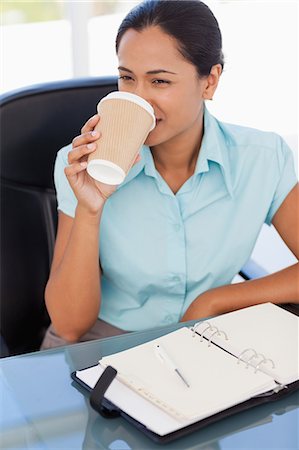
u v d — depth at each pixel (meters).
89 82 1.66
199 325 1.22
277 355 1.13
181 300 1.54
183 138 1.45
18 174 1.63
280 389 1.05
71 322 1.49
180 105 1.30
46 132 1.64
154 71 1.26
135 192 1.49
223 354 1.12
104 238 1.50
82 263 1.43
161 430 0.94
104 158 1.12
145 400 1.01
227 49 2.92
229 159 1.53
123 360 1.10
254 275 1.65
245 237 1.54
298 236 1.55
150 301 1.55
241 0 2.88
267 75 3.03
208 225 1.51
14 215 1.63
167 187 1.47
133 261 1.49
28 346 1.72
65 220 1.51
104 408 1.00
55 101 1.63
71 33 2.67
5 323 1.66
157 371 1.07
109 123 1.12
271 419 1.00
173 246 1.49
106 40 2.81
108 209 1.49
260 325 1.24
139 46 1.26
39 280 1.68
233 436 0.96
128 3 2.80
